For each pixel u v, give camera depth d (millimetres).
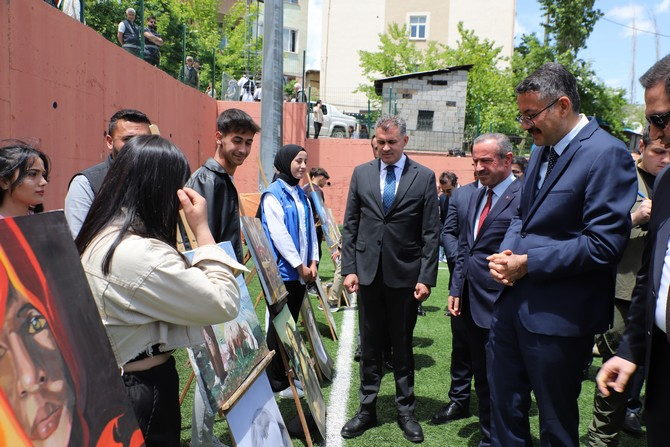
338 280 7090
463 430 3680
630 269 3521
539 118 2334
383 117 3586
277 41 10117
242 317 2686
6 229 1115
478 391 3346
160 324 1668
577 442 2375
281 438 2689
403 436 3523
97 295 1580
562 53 24641
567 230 2311
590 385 4609
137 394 1668
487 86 24047
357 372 4734
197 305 1635
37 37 5219
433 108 19234
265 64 10148
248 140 3273
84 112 6406
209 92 14578
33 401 1097
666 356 1871
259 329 2848
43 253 1211
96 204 1693
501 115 23375
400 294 3520
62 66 5789
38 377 1118
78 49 6207
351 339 5754
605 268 2211
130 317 1594
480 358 3357
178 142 10797
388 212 3492
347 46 30484
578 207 2279
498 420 2566
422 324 6547
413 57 26938
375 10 30141
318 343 4406
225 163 3277
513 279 2381
